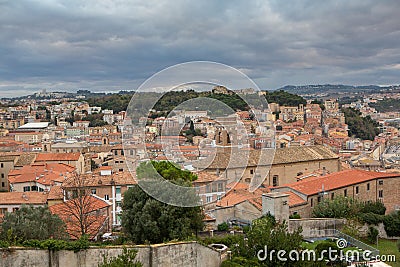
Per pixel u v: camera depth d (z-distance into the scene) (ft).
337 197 139.44
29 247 69.10
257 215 112.47
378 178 164.04
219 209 111.96
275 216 108.27
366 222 130.82
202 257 75.72
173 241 76.33
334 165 210.18
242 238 82.84
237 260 73.77
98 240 109.09
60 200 150.51
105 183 144.66
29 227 90.84
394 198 167.63
